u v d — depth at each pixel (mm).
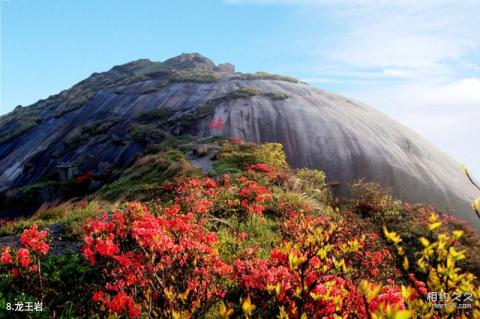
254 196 11773
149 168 26266
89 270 6043
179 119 50562
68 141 55250
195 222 8672
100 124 58688
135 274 4402
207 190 14031
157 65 113312
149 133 47375
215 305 4543
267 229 10375
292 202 12875
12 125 81500
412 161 40969
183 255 4410
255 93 56562
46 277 5836
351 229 4879
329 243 2977
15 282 5309
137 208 6285
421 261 2223
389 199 17000
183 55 115625
